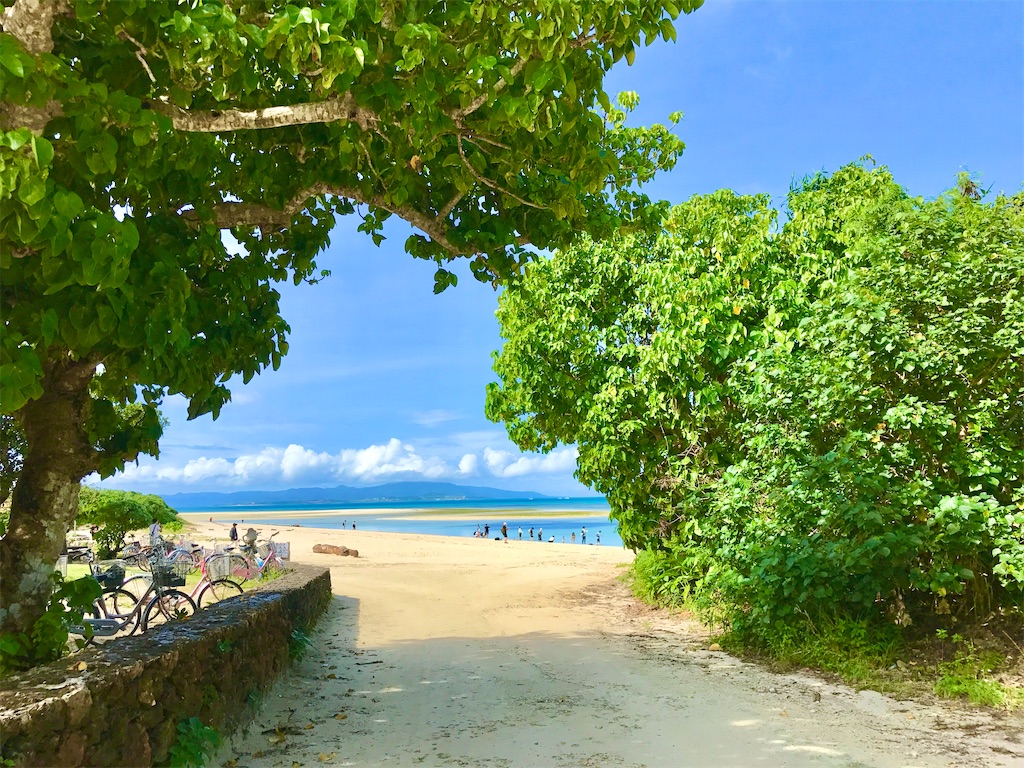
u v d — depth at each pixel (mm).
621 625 11719
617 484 13711
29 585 5945
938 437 7773
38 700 3627
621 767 5086
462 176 6414
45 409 6156
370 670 8555
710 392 11141
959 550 7309
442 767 5168
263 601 7906
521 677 8039
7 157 3430
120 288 4672
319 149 7227
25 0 3979
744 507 9266
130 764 4195
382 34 4957
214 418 6797
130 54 4789
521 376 14875
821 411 8523
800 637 8547
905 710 6340
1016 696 6367
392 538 40812
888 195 9258
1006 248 7574
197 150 5617
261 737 5918
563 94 5367
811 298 11352
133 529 26125
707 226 13781
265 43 4137
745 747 5438
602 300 13977
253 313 7148
